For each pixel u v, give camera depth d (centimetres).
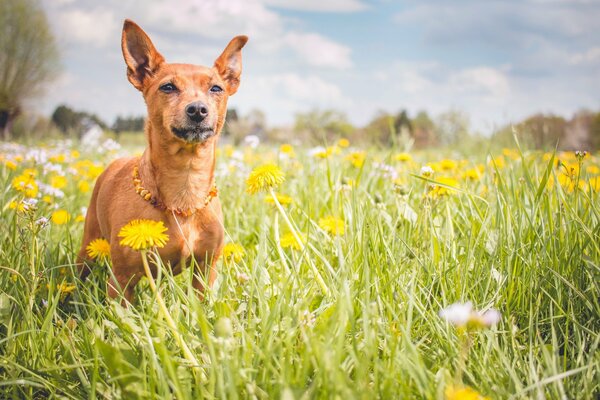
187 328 52
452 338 52
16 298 60
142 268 68
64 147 209
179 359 50
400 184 90
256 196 104
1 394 50
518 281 59
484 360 49
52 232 89
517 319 59
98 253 72
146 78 74
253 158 153
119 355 46
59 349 55
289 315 52
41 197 93
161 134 67
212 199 71
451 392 40
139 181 69
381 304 55
